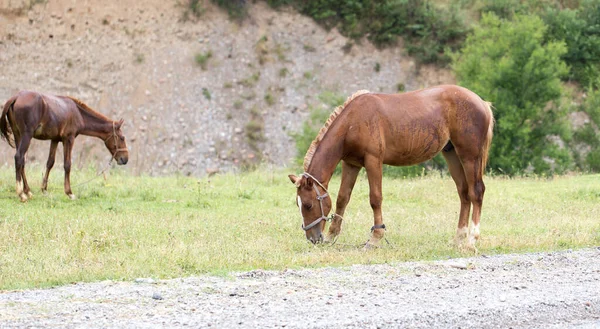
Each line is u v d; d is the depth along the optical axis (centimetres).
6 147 3312
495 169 2875
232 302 729
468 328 665
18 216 1288
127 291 770
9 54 3675
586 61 3994
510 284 832
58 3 3844
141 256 954
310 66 3825
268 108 3616
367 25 4006
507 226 1319
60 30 3775
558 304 750
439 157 2750
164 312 688
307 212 1095
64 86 3603
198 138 3431
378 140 1105
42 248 1006
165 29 3828
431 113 1127
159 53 3738
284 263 948
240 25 3909
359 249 1091
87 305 709
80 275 846
